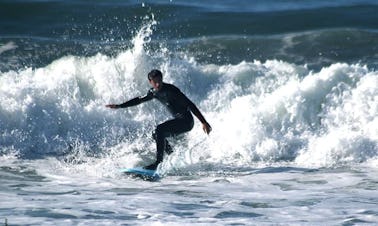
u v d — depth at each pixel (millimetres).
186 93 52188
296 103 47844
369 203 34656
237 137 46156
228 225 30125
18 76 51375
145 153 46062
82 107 49219
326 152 44406
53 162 44219
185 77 52719
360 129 46625
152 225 29812
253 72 53031
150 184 39344
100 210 32500
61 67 52250
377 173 41344
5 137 46688
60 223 29969
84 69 52094
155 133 41688
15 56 60719
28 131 47312
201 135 46688
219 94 51875
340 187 38438
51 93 49562
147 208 33094
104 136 48219
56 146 46938
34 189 37750
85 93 51188
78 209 32688
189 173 41844
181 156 43188
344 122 47312
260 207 33750
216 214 32156
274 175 41250
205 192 37281
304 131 47031
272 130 47000
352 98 48125
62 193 36812
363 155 44062
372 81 48656
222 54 62656
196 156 44750
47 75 51406
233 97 51656
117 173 41656
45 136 47344
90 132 48344
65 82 50781
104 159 45000
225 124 47344
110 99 51281
